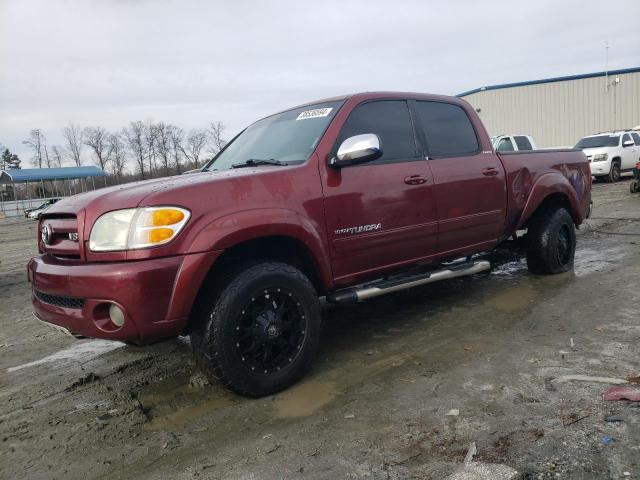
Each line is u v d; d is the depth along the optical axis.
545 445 2.41
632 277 5.29
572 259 5.77
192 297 2.89
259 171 3.36
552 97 32.19
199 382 3.49
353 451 2.50
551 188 5.27
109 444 2.78
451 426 2.65
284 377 3.21
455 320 4.41
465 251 4.59
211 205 3.01
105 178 63.84
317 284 3.65
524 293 5.04
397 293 5.46
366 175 3.77
